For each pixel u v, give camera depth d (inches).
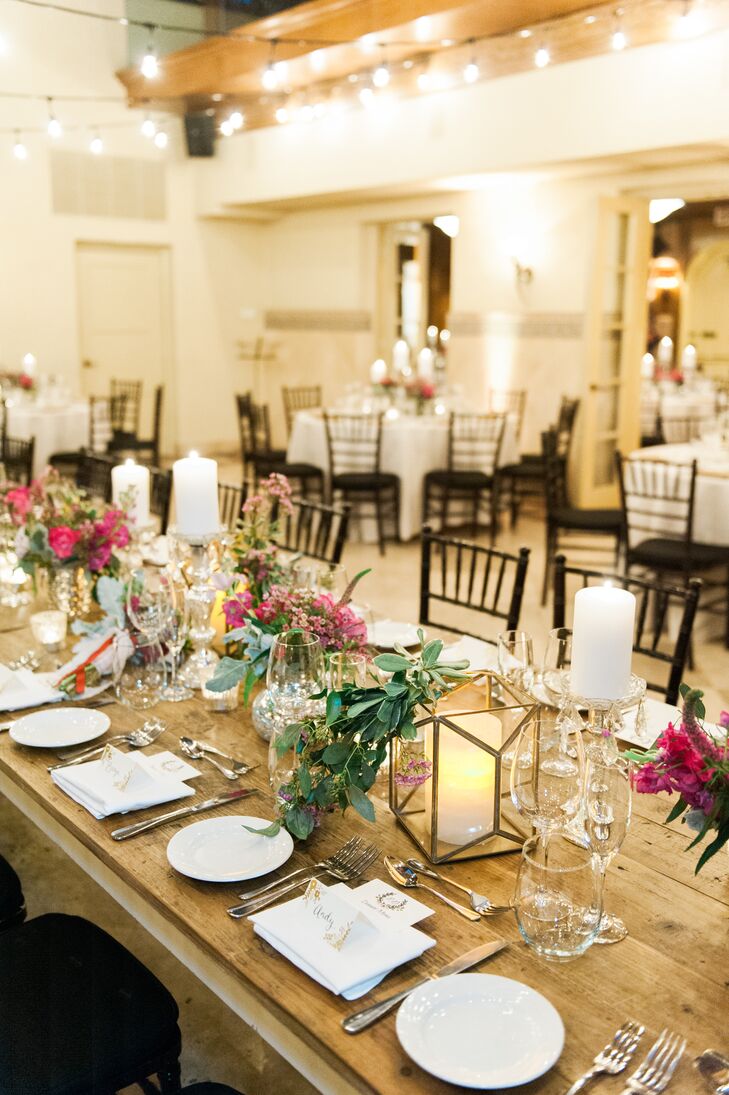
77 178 329.1
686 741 48.7
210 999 85.7
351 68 247.6
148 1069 57.2
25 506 97.7
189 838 56.4
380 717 52.0
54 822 66.1
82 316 343.3
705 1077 39.8
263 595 81.0
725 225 397.7
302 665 60.1
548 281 292.4
